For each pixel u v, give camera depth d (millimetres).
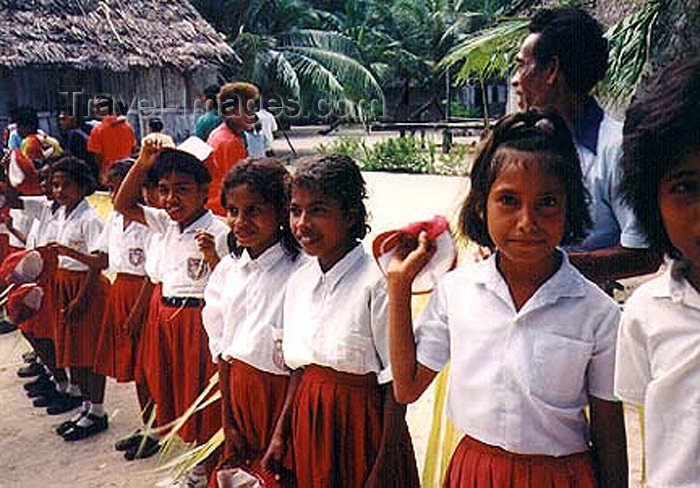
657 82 1161
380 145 13695
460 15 24734
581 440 1494
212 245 2742
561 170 1388
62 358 3594
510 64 6395
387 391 1892
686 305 1217
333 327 1939
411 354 1552
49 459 3357
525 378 1447
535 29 2066
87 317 3555
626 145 1195
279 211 2246
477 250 1709
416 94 27531
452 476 1573
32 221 4500
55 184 3611
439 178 11422
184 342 2854
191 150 2939
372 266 1951
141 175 2941
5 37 12484
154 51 13750
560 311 1459
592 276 1884
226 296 2367
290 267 2271
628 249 1859
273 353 2238
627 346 1310
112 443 3498
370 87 20516
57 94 13336
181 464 2963
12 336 5172
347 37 21938
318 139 21188
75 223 3588
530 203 1379
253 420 2279
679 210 1138
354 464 1965
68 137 8367
